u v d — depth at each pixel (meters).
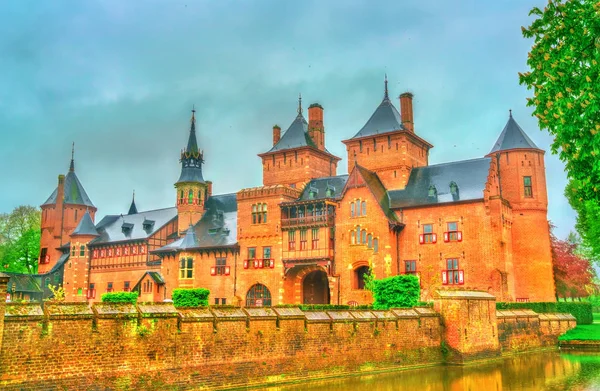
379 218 53.16
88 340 20.33
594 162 17.67
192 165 72.25
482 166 53.19
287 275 58.38
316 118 68.12
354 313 31.16
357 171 55.19
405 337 33.41
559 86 18.34
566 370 32.16
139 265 74.44
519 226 53.66
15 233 93.94
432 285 50.41
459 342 35.09
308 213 58.31
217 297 62.81
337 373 29.31
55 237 86.75
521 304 45.72
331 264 55.31
